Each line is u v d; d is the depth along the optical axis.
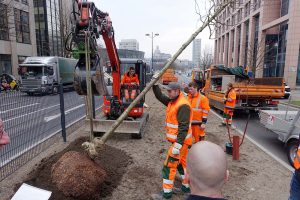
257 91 11.78
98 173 4.14
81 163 4.05
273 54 36.00
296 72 30.66
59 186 3.91
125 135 8.23
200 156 1.59
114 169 5.21
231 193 4.61
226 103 9.70
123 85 8.69
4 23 24.95
